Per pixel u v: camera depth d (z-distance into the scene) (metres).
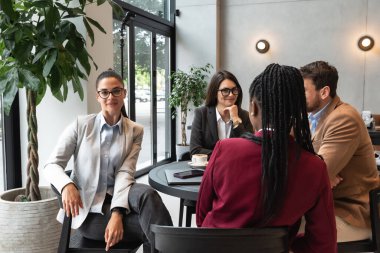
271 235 1.06
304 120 1.09
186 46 6.39
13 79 2.16
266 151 1.05
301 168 1.07
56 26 2.26
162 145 6.23
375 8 5.73
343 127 1.73
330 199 1.12
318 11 5.98
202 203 1.20
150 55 5.69
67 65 2.34
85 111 3.03
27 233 2.20
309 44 6.06
